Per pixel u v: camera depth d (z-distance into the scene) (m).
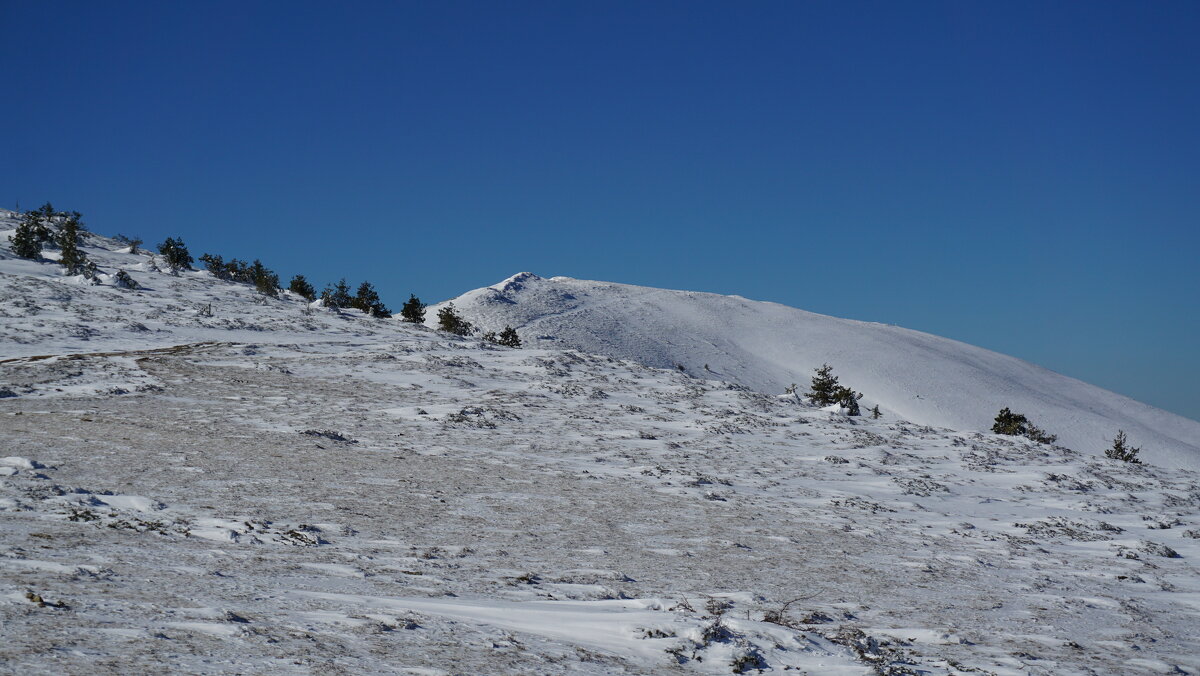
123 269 69.94
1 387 30.09
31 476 13.91
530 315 168.88
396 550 11.41
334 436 25.11
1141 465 34.62
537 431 30.02
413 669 5.54
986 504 23.41
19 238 70.12
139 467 16.66
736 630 7.89
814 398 61.88
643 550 13.41
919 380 140.75
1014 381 150.12
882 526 18.42
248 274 80.88
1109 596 12.91
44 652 4.85
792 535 16.28
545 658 6.33
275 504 14.12
